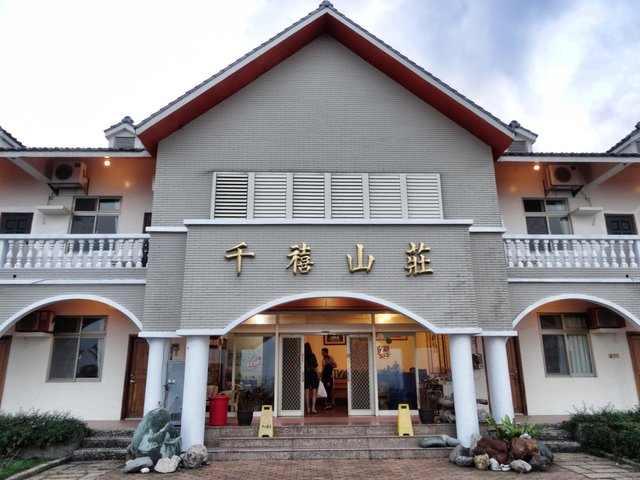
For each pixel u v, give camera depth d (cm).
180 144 1048
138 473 745
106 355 1117
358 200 1031
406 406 922
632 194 1285
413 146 1073
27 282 962
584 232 1253
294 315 1138
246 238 923
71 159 1180
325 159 1055
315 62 1122
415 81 1061
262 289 898
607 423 891
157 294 927
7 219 1210
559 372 1167
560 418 1069
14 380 1085
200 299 887
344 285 906
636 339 1191
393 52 1035
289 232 930
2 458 807
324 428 916
